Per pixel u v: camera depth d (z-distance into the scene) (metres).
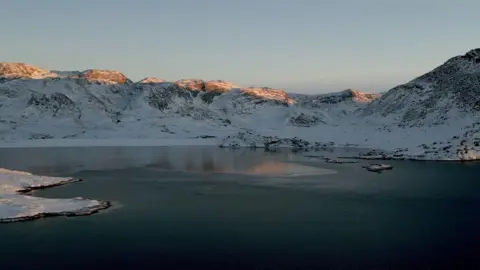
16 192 62.59
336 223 46.31
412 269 33.56
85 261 35.47
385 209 52.59
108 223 46.25
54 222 46.47
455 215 49.53
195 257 36.22
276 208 53.47
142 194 63.03
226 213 50.84
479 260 35.38
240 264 34.69
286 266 34.19
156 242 40.06
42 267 34.25
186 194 63.12
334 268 33.78
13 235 41.88
